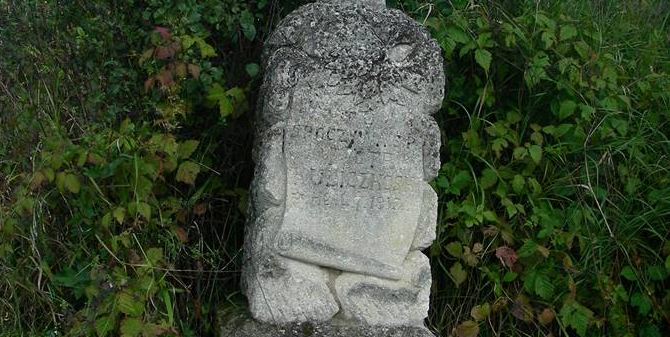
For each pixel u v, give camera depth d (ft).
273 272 7.89
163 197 8.92
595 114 9.86
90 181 8.43
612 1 11.63
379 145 8.03
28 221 8.42
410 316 8.03
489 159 9.75
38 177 8.20
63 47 8.85
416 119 8.10
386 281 8.01
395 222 8.05
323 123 7.98
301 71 7.96
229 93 9.03
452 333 9.30
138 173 8.47
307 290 7.89
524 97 10.03
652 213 9.74
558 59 10.07
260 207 8.06
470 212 9.39
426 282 8.09
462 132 9.79
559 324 9.40
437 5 10.06
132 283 8.12
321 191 7.96
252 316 7.96
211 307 8.85
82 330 7.95
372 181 8.02
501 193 9.59
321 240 7.91
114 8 9.00
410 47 8.16
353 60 8.03
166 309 8.40
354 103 8.01
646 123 10.16
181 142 9.13
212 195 9.27
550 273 9.50
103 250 8.43
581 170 9.86
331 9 8.15
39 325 8.47
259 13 9.52
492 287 9.52
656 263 9.71
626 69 10.72
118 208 8.36
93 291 8.06
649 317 9.68
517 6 10.48
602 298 9.57
